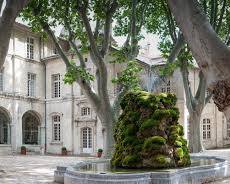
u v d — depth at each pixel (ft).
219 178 36.83
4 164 61.16
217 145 123.75
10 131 101.50
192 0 13.41
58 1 54.95
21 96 104.37
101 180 28.27
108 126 55.26
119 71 101.76
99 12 56.03
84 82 56.13
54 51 118.93
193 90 115.96
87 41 60.75
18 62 104.42
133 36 56.44
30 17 55.83
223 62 12.32
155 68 94.07
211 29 12.89
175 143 35.32
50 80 112.98
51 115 112.47
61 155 102.83
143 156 34.01
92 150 104.01
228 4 66.39
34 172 47.16
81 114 106.83
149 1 63.57
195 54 13.20
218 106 12.53
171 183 28.50
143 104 36.24
